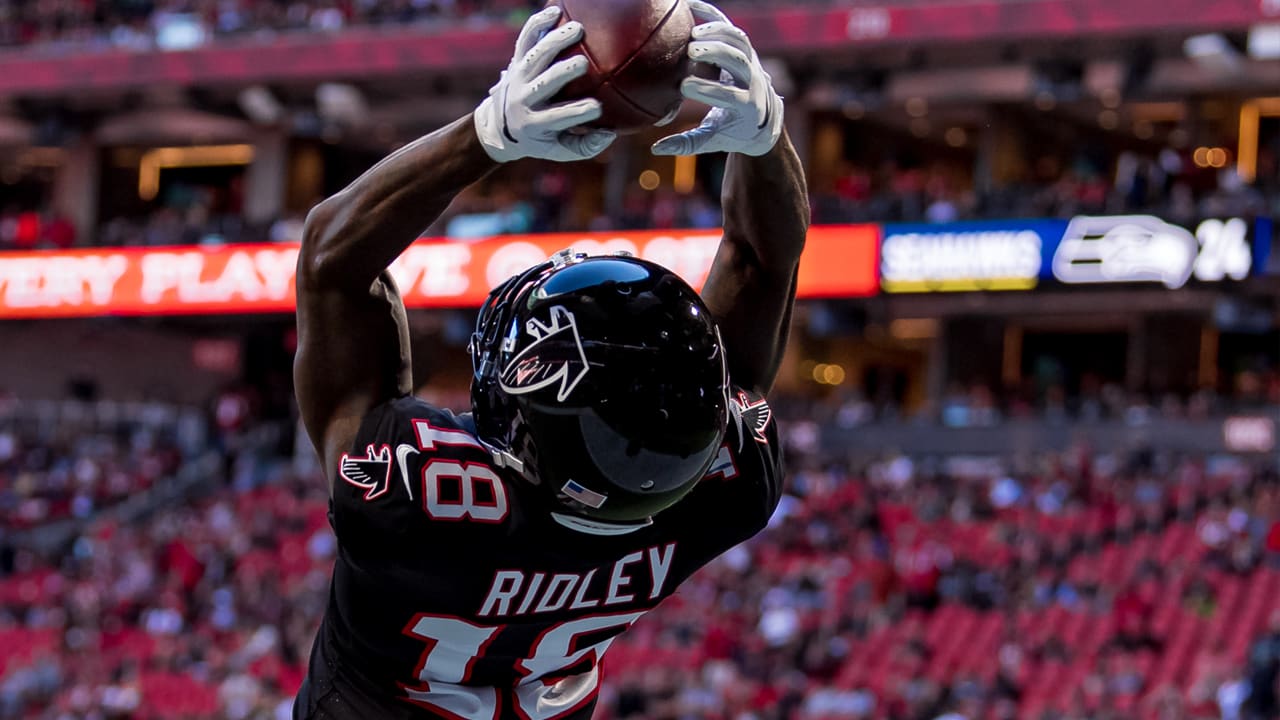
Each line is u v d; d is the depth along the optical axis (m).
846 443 40.72
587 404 3.18
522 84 3.07
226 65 49.38
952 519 32.56
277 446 49.12
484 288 43.78
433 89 49.09
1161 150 47.31
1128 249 37.31
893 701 24.45
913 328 49.19
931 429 39.72
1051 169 45.56
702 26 3.14
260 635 31.33
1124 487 32.19
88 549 39.75
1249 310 37.09
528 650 3.67
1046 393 43.44
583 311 3.22
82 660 31.97
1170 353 43.88
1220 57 40.31
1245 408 37.34
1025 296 40.84
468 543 3.37
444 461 3.36
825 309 40.97
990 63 43.38
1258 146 43.53
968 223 39.00
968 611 27.97
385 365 3.50
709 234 41.69
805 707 24.86
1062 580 28.61
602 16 3.16
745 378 3.82
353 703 3.73
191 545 38.69
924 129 48.47
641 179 48.75
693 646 27.56
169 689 29.50
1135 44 40.88
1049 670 25.52
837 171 46.44
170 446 48.41
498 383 3.32
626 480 3.24
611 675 26.34
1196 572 27.72
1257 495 30.42
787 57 44.34
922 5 41.44
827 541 31.66
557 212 44.62
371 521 3.35
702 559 3.71
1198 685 23.36
